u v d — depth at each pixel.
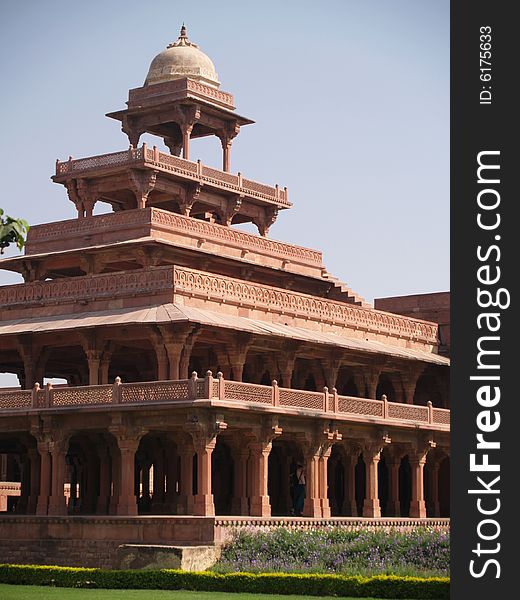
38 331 63.38
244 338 63.34
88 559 55.84
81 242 72.25
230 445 60.72
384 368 73.94
